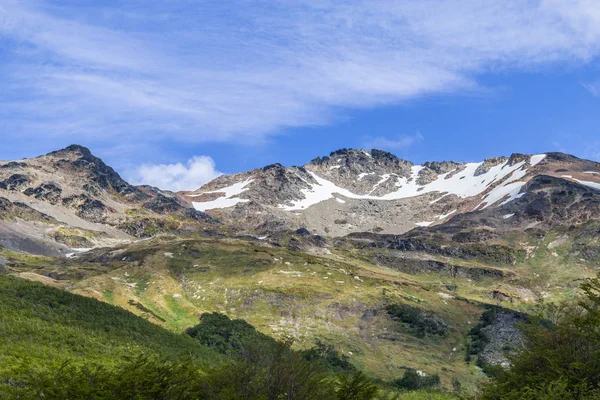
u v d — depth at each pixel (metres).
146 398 45.12
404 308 148.38
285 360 46.72
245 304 149.00
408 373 108.31
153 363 47.88
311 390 46.09
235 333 114.19
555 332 51.50
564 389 44.50
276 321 140.12
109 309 94.75
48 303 87.00
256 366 46.38
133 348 76.94
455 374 117.00
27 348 63.34
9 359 57.09
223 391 44.88
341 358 118.81
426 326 140.75
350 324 142.00
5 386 45.12
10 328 69.06
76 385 44.25
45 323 75.56
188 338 104.56
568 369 47.97
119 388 44.88
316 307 148.38
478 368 121.25
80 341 72.12
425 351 129.88
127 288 149.12
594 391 43.59
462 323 148.50
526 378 49.34
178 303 144.25
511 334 134.75
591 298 48.66
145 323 95.62
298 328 136.38
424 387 101.44
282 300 150.75
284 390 45.53
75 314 86.25
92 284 146.38
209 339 109.12
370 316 146.38
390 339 134.38
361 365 117.38
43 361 59.47
